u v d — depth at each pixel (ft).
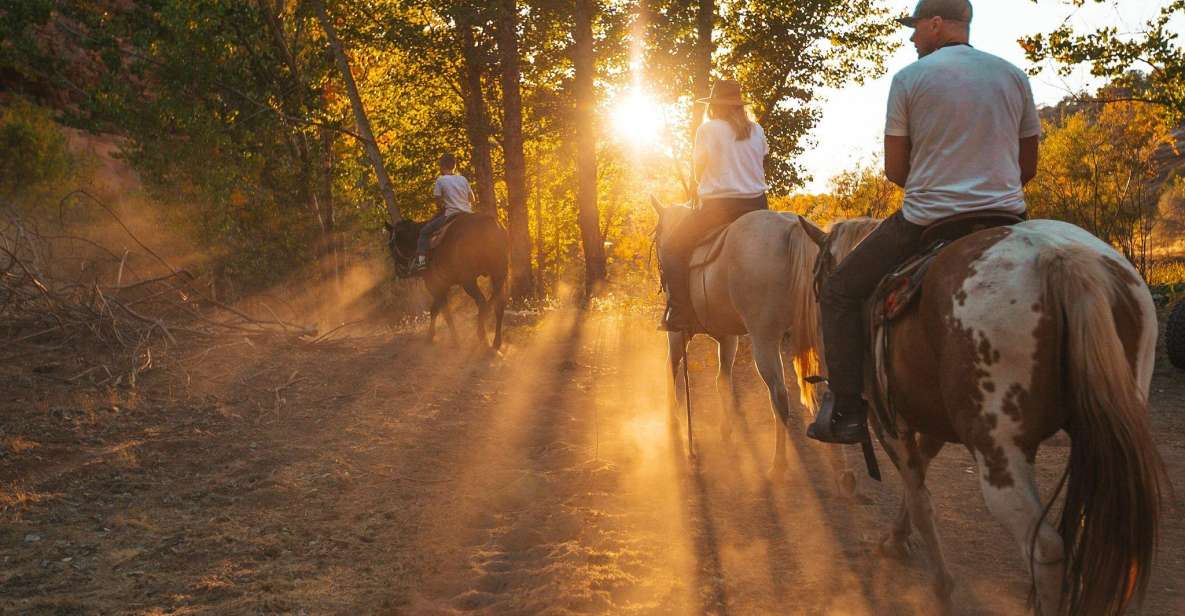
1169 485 9.42
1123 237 63.52
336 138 76.84
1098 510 9.36
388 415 27.99
